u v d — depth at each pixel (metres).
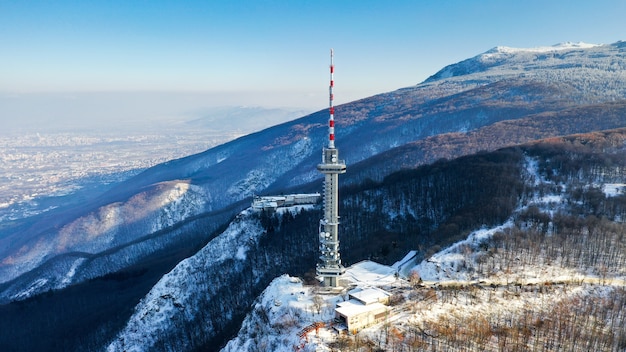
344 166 173.00
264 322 158.75
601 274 160.50
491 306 143.38
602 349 123.12
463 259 169.00
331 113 182.38
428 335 129.88
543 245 178.00
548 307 141.88
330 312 148.12
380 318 140.00
